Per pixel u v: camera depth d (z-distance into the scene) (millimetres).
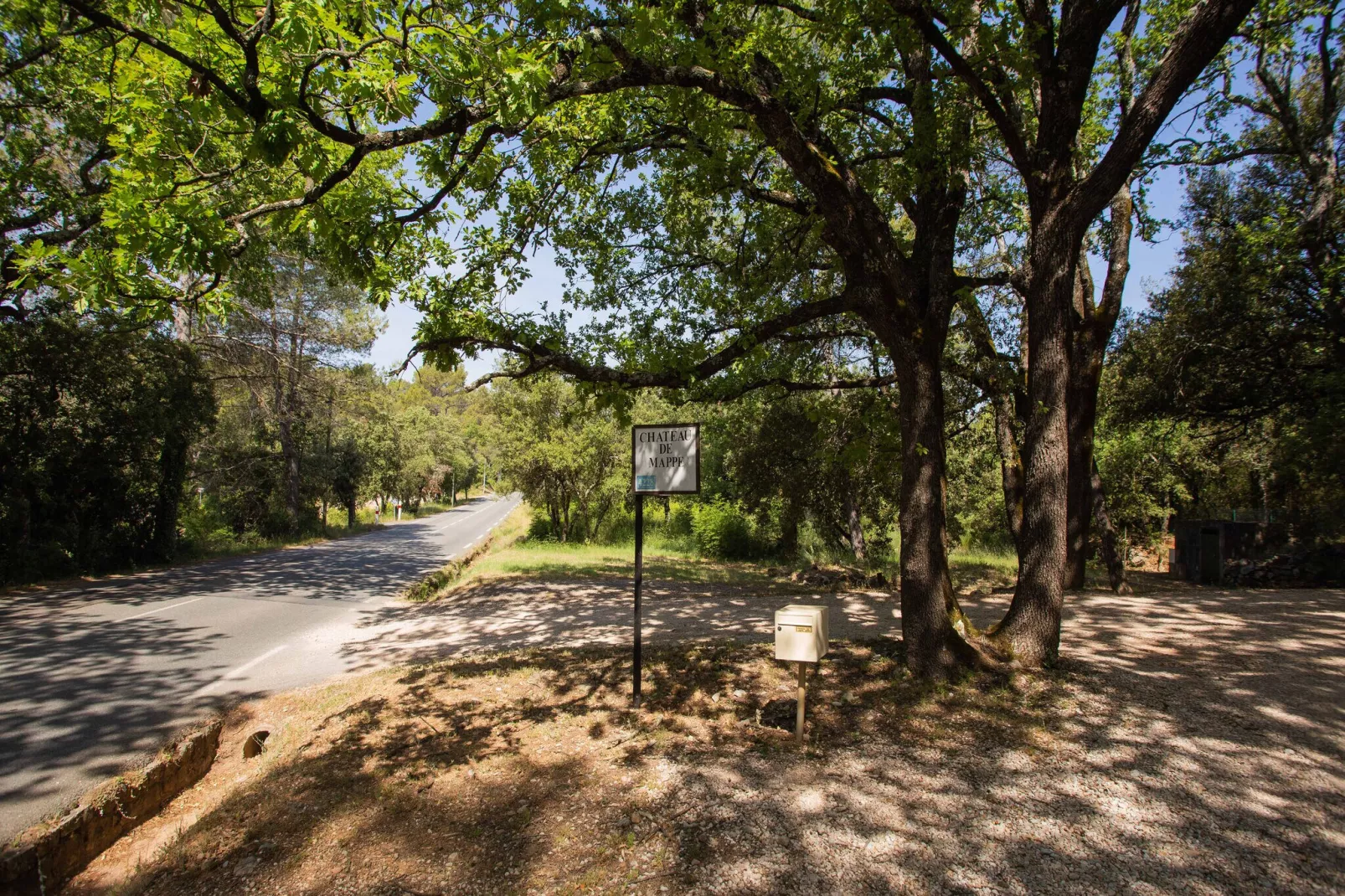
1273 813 3875
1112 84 12719
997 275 8562
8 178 11953
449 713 6070
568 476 27609
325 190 4727
